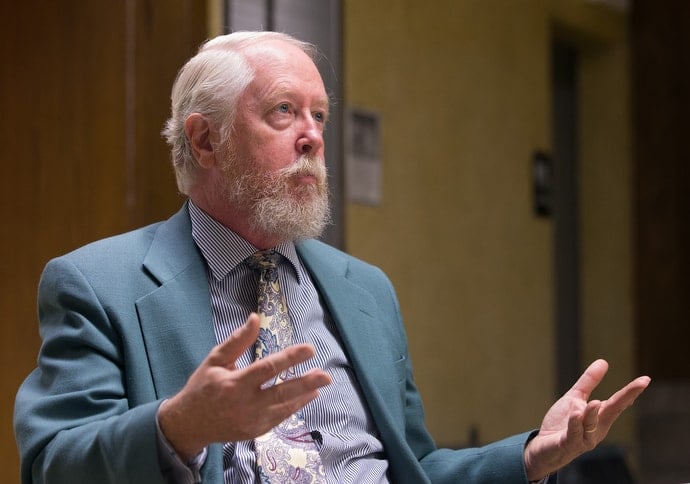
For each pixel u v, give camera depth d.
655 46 15.55
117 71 5.61
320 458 3.70
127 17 5.62
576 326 15.02
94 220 5.56
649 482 14.30
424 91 11.70
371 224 10.77
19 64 5.85
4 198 5.83
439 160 11.89
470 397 12.20
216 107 3.98
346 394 3.93
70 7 5.75
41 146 5.76
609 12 15.25
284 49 4.08
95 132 5.61
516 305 13.02
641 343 15.19
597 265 15.30
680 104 15.57
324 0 6.91
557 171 15.02
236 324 3.86
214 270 3.91
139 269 3.79
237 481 3.56
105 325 3.62
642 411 14.76
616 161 15.31
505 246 12.89
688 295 15.31
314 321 4.04
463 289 12.20
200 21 5.73
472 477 4.04
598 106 15.43
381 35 11.09
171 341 3.64
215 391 2.92
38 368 3.71
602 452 10.83
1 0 5.91
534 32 13.70
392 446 3.93
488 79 12.80
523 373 13.04
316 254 4.27
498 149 12.90
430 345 11.67
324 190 4.02
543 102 13.74
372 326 4.17
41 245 5.72
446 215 11.96
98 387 3.49
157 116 5.55
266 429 2.96
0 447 5.76
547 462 3.88
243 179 3.91
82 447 3.24
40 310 3.77
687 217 15.41
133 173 5.51
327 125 6.96
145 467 3.08
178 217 4.06
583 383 3.99
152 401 3.52
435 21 11.95
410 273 11.38
